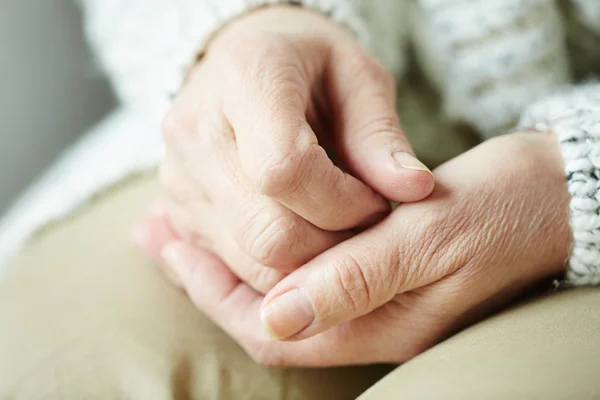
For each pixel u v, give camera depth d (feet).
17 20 1.83
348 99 1.03
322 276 0.92
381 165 0.95
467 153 0.98
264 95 0.94
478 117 1.39
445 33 1.36
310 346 1.00
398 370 0.91
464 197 0.94
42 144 1.96
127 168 1.37
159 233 1.15
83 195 1.37
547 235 0.94
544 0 1.33
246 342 1.03
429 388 0.83
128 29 1.32
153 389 1.01
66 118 2.00
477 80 1.37
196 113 1.01
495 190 0.94
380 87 1.03
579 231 0.93
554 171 0.95
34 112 1.92
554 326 0.87
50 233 1.36
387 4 1.36
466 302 0.95
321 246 0.96
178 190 1.06
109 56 1.42
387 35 1.36
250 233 0.96
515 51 1.33
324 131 1.08
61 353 1.06
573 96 1.03
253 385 1.03
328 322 0.93
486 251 0.93
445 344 0.92
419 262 0.93
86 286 1.15
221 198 0.98
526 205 0.94
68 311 1.11
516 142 0.97
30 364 1.05
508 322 0.91
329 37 1.06
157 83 1.23
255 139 0.91
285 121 0.91
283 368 1.05
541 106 1.04
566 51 1.45
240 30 1.12
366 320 0.97
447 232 0.93
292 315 0.92
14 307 1.16
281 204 0.95
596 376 0.79
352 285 0.92
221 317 1.04
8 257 1.38
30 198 1.56
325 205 0.93
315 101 1.04
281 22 1.11
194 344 1.06
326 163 0.91
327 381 1.06
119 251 1.22
